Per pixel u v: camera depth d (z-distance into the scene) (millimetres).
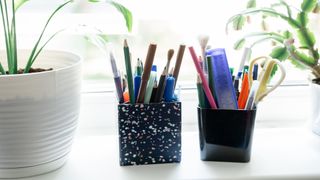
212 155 572
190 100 714
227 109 543
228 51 701
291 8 660
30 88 462
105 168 555
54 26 671
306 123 719
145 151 556
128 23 557
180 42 697
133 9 679
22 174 519
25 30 666
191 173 540
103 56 699
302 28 618
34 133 486
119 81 545
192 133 684
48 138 502
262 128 711
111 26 674
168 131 550
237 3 701
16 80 453
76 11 665
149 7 683
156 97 542
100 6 666
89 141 652
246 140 555
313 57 625
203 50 573
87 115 703
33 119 477
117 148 624
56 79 479
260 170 546
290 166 557
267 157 584
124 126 542
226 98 554
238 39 658
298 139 647
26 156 501
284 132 676
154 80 544
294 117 754
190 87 719
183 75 714
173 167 558
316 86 630
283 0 668
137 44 691
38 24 666
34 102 469
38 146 500
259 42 626
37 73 464
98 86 708
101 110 705
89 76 707
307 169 548
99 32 612
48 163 532
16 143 486
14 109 463
